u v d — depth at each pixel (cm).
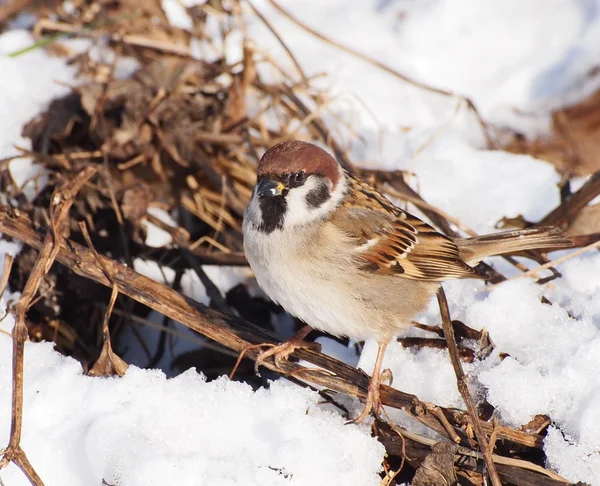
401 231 805
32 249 895
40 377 723
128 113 1016
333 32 1302
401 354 795
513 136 1224
